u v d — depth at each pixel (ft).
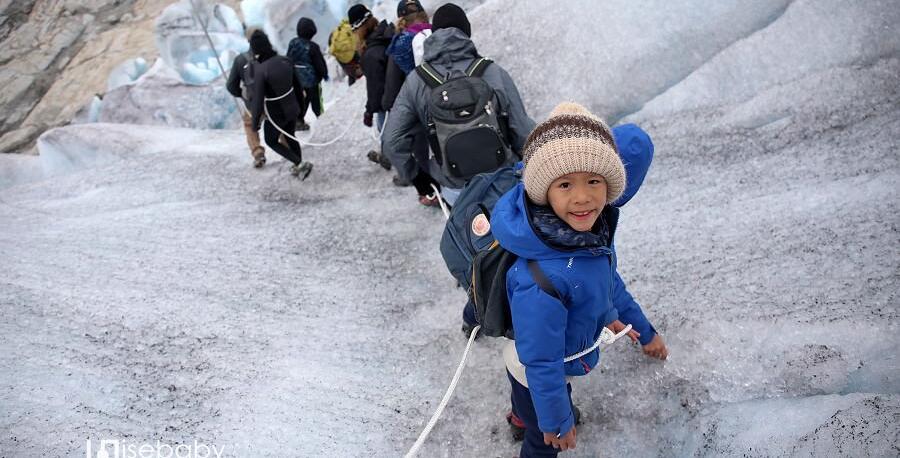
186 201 18.44
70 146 25.48
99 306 13.05
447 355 10.84
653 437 8.69
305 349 11.43
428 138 11.54
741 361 9.15
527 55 18.44
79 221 17.81
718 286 10.68
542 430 6.73
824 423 7.61
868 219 11.12
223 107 33.45
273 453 9.35
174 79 34.63
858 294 9.65
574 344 6.70
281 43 37.04
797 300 9.87
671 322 10.16
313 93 21.99
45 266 14.97
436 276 13.19
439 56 11.41
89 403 10.34
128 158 22.48
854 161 12.87
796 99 15.05
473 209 7.71
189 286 13.69
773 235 11.53
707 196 13.34
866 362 8.57
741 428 8.23
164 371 11.05
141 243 15.89
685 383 9.12
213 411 10.14
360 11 16.28
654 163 14.96
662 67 16.74
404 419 9.73
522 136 11.23
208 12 37.52
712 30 16.63
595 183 5.77
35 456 9.32
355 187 17.87
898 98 14.16
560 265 6.11
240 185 19.08
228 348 11.57
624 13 17.53
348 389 10.40
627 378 9.42
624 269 11.74
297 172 18.74
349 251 14.64
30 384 10.78
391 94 13.98
